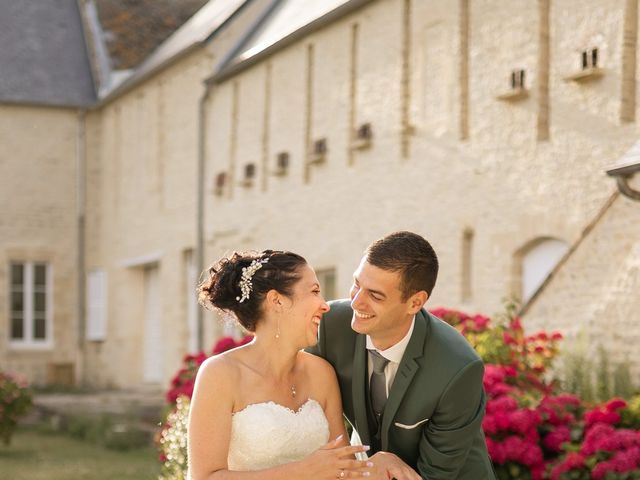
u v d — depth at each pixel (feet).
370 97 46.06
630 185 28.58
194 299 63.36
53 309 77.30
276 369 12.91
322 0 52.06
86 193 78.02
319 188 49.96
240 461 12.51
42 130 77.36
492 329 25.40
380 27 45.34
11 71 77.25
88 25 81.71
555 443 20.95
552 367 27.22
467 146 39.83
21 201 76.79
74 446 48.11
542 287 32.53
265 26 60.54
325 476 11.90
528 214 36.60
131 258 72.02
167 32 81.10
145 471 39.01
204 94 60.90
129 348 73.00
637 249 29.17
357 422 13.91
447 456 13.38
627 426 21.09
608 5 33.55
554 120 35.73
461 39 40.27
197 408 12.42
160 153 67.97
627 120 32.83
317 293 12.94
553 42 35.94
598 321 30.30
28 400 45.11
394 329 13.17
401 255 12.48
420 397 13.28
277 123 54.03
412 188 43.06
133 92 71.97
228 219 58.80
